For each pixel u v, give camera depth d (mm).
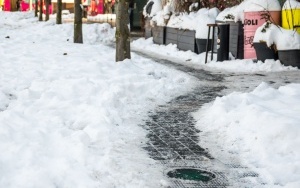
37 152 5570
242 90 10320
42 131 6430
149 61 14148
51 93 8570
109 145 6250
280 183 5000
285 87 8930
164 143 6484
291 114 6926
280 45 13461
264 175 5242
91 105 7949
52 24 31625
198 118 7871
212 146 6383
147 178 5098
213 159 5844
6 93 8625
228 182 5051
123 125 7312
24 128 6551
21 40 19922
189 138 6762
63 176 5000
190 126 7430
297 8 13641
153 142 6527
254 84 11094
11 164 5191
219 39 14984
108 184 4859
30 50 15438
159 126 7395
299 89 8773
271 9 14109
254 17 14297
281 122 6262
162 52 18547
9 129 6254
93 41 24000
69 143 6059
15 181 4785
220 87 10773
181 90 10320
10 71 10719
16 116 6980
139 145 6355
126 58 12602
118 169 5340
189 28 17594
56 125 6914
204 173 5328
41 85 9289
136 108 8484
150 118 7906
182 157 5898
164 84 10461
